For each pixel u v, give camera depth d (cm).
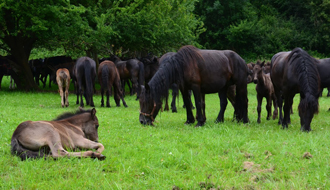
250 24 4344
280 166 512
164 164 528
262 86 1142
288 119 1062
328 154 581
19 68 2312
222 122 1026
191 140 721
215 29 4484
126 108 1519
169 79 912
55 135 530
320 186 431
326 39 4184
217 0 4297
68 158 516
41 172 462
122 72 1959
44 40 2405
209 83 984
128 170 485
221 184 439
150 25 2322
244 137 724
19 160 518
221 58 1018
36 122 540
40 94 2059
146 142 695
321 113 1395
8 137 703
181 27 2470
